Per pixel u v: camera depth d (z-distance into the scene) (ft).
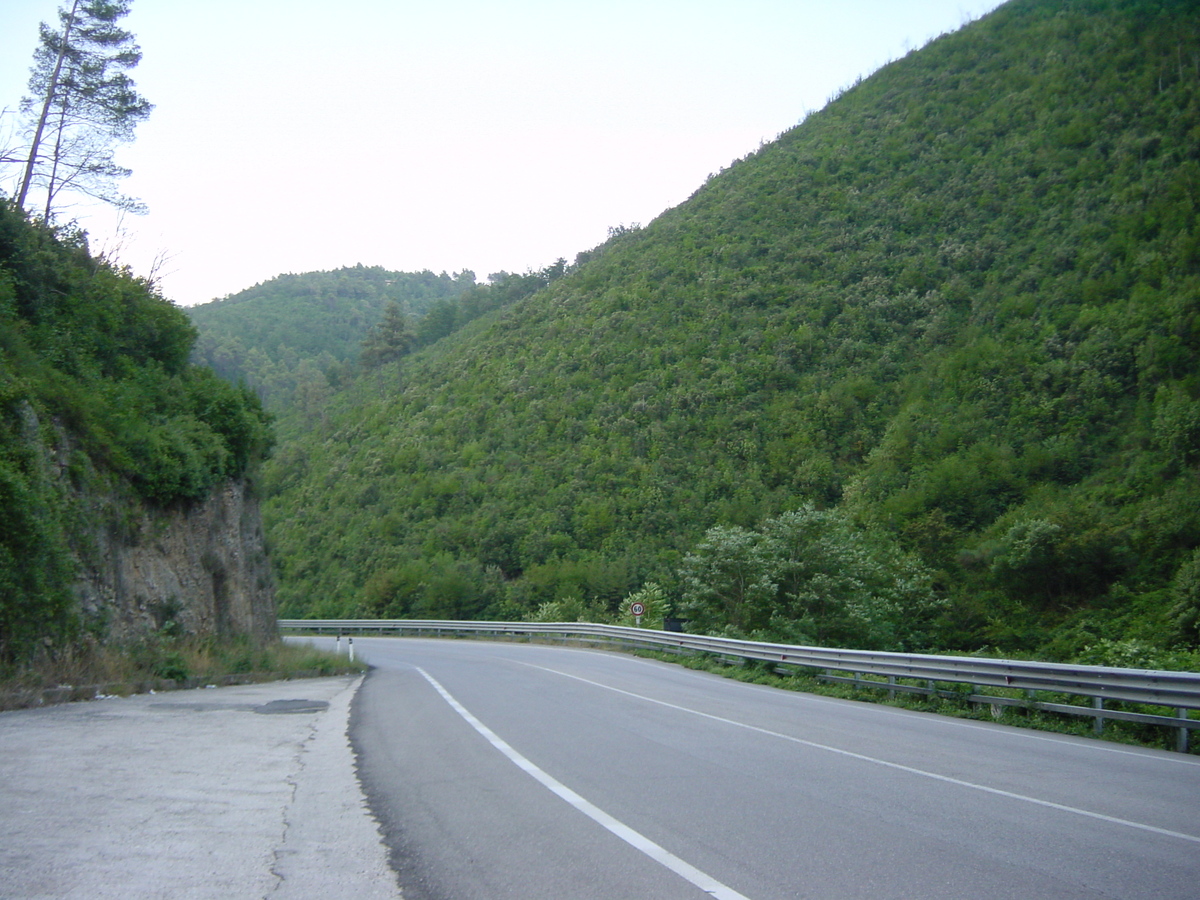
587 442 246.06
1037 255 296.51
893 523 194.80
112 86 87.40
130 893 14.70
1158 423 189.57
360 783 25.08
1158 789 25.07
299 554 228.63
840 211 374.84
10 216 67.62
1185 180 270.46
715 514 217.15
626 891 15.38
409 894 15.17
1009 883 15.89
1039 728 39.73
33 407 53.67
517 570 209.26
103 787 23.02
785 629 109.81
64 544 51.49
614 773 26.61
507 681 64.28
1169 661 52.60
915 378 261.03
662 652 95.40
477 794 23.53
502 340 329.72
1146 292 237.86
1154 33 368.68
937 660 47.91
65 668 48.03
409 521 226.38
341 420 321.11
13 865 15.83
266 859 17.07
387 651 114.42
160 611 66.13
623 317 306.35
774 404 257.75
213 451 78.54
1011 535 170.91
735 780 25.52
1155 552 158.20
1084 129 349.00
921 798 23.24
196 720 39.37
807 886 15.67
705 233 369.71
